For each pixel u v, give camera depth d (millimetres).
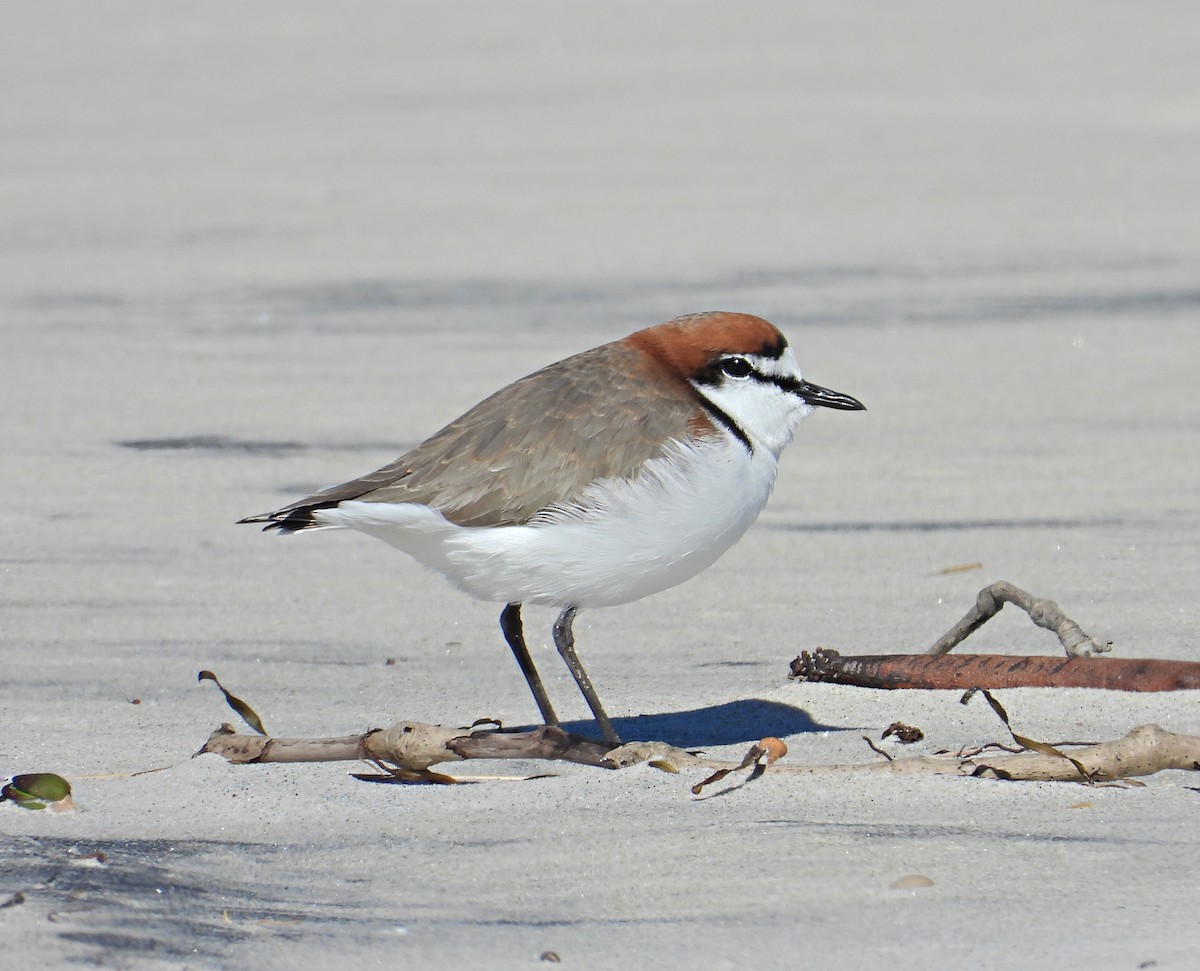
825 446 15820
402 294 22516
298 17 55188
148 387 17984
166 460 15320
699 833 7102
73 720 9180
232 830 7297
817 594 11672
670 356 8766
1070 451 15375
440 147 34750
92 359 19266
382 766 8133
